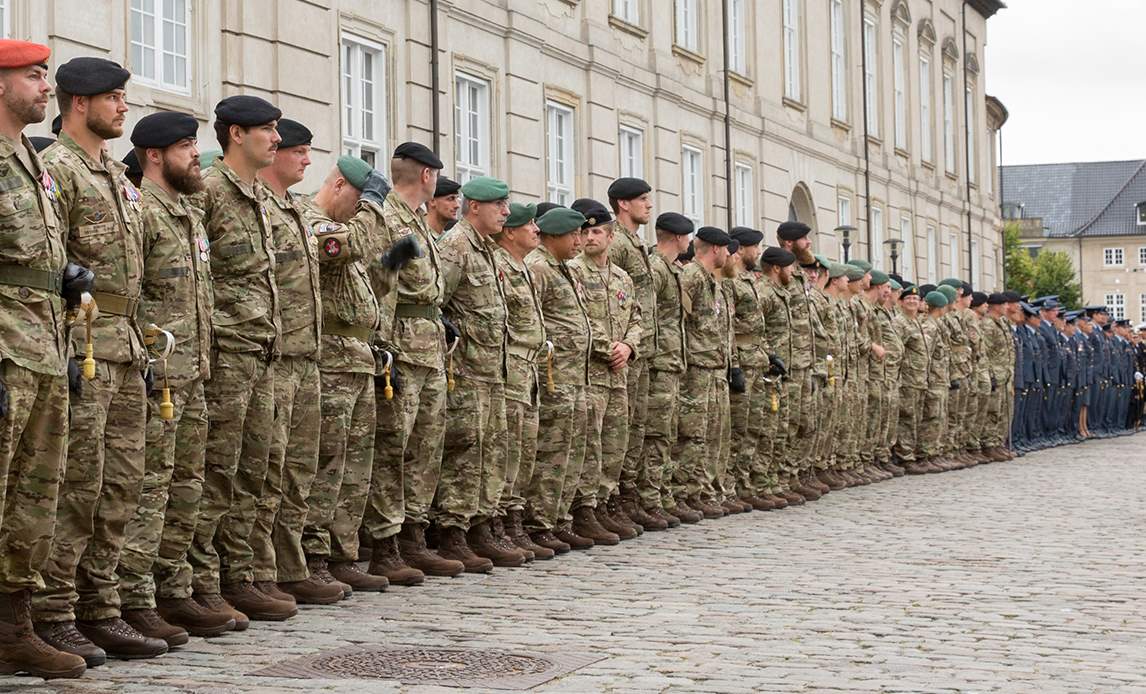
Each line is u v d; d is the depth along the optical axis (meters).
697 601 8.99
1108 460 22.84
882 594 9.31
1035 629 8.16
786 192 28.45
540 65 19.89
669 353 12.91
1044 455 24.27
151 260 7.40
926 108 38.19
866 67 33.66
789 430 15.54
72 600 6.95
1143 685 6.75
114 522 7.11
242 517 8.21
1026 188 108.50
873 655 7.38
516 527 10.87
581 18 21.16
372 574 9.52
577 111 20.97
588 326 11.43
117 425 7.06
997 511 14.64
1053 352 26.73
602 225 11.77
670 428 12.93
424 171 9.70
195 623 7.73
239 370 7.98
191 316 7.53
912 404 19.91
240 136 8.12
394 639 7.69
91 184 6.93
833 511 14.67
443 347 9.80
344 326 8.91
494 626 8.09
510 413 10.59
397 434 9.48
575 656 7.25
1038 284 88.12
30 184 6.48
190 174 7.54
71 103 7.01
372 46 16.56
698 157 24.94
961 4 41.28
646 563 10.70
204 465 7.84
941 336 20.75
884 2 34.66
